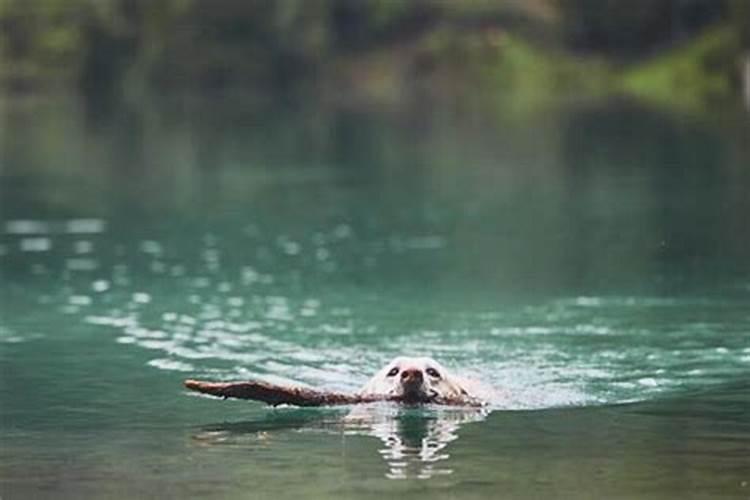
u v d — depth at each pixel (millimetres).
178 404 33875
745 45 169250
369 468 27547
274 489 26094
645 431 30562
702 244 58500
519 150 107625
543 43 194125
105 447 29719
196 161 107500
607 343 40562
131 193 86562
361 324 44312
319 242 63375
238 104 175000
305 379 37188
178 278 54000
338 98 181375
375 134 128250
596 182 84000
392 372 33812
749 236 60156
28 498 25891
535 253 58094
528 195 79250
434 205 76312
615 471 27141
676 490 25688
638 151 101188
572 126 126062
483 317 44812
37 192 87812
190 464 28141
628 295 47750
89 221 72938
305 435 30438
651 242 59656
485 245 60875
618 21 188250
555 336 41719
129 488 26406
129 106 177250
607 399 33938
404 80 195750
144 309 47344
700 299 46656
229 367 38469
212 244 63500
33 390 35781
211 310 47062
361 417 32125
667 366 37500
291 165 102625
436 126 134250
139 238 66000
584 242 60469
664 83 171125
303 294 49844
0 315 46531
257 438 30281
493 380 36219
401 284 51562
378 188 85938
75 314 46562
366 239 64125
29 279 54188
